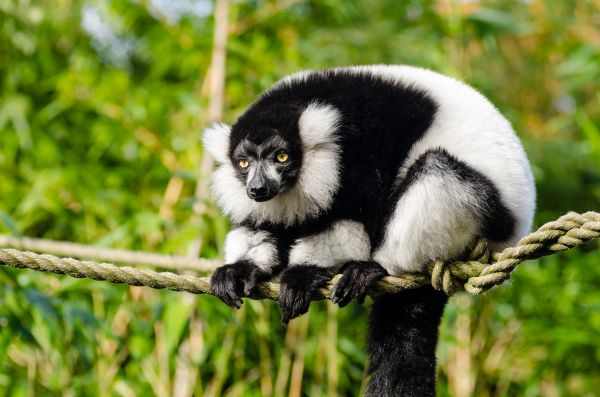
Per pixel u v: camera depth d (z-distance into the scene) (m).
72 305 10.36
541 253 6.67
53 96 14.31
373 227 7.78
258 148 8.18
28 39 14.15
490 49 15.72
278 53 13.66
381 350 8.01
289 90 8.53
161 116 13.62
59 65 14.74
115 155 13.81
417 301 7.94
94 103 13.45
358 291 7.31
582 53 14.84
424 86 8.12
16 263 7.45
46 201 12.22
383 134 7.89
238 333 11.81
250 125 8.35
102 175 13.27
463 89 8.27
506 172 7.70
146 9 14.28
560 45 17.28
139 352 11.45
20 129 13.20
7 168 13.41
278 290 7.58
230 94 13.37
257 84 13.25
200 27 13.87
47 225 13.16
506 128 8.10
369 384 8.02
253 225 8.30
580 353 13.56
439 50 14.23
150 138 13.23
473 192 7.27
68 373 11.57
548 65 17.83
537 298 13.38
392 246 7.42
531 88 17.67
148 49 14.63
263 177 8.03
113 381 11.61
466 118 7.85
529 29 16.41
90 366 11.38
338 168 7.90
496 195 7.44
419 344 7.91
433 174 7.23
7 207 12.69
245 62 13.38
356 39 13.93
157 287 7.54
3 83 14.07
